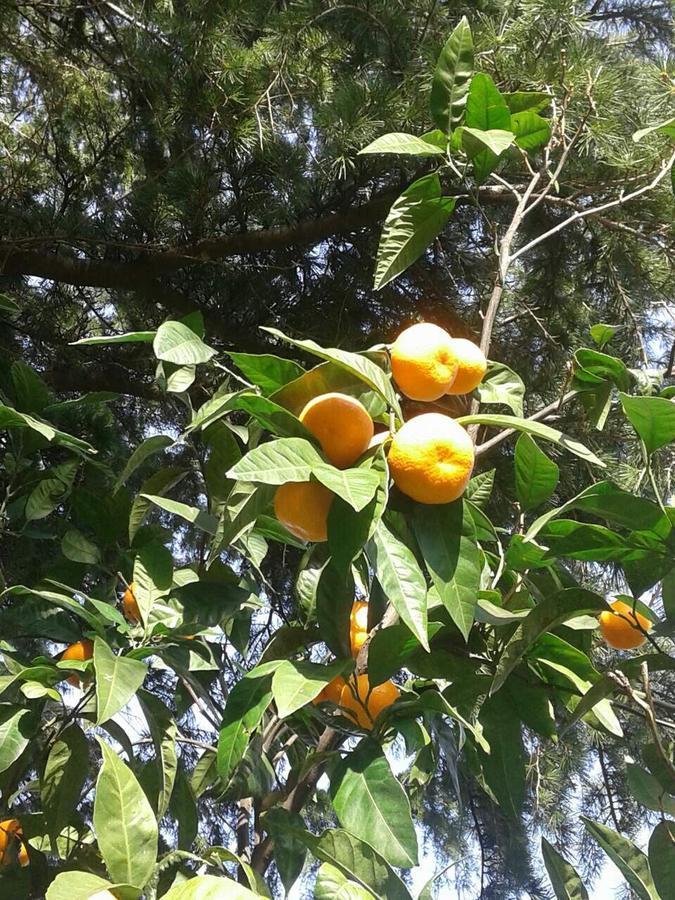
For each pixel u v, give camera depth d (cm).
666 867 118
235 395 97
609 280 324
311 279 353
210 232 336
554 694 131
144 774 128
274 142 300
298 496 99
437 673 122
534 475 130
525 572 135
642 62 303
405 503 99
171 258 337
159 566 137
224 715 104
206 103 302
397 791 99
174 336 112
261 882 103
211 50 296
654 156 250
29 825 130
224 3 298
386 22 294
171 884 107
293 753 159
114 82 353
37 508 161
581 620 133
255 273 347
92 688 130
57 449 238
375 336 335
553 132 170
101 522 150
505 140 132
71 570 152
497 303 134
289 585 316
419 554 102
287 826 112
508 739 126
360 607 129
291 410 107
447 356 109
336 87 306
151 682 312
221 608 133
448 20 307
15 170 333
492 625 125
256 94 298
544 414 146
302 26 297
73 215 327
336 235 348
